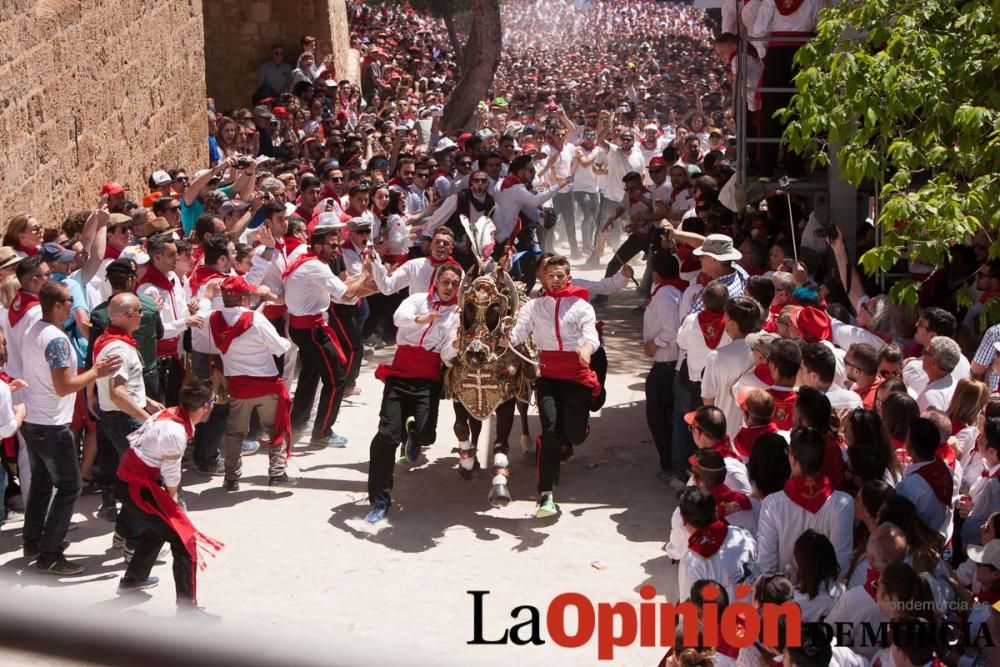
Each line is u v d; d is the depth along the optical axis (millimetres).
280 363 10078
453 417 10516
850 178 7906
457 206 13500
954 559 6238
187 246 8906
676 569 7211
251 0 23969
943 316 7297
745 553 5484
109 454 7785
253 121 19047
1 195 9828
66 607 3486
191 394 6473
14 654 3414
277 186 11508
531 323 8164
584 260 18453
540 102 30469
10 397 6891
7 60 10117
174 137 15867
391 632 6281
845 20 8156
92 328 7676
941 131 7840
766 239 10500
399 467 9148
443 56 42625
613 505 8391
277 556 7391
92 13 12531
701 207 11477
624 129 18344
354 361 11008
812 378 6676
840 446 6207
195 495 8523
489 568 7242
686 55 50375
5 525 7984
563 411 8133
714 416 6270
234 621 6387
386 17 41344
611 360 12664
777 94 10531
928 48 7633
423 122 25516
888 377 7109
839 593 5230
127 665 3498
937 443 5883
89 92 12352
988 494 6004
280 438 8586
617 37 55562
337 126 19844
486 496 8539
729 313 7203
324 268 9461
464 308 8016
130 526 7262
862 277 9805
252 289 8539
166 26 15539
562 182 13742
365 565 7273
